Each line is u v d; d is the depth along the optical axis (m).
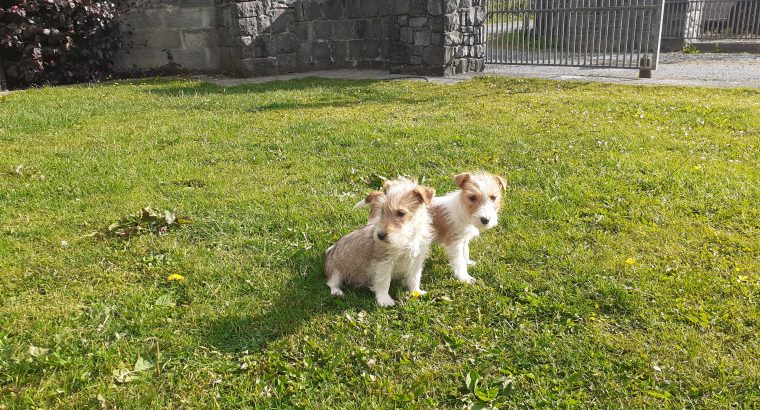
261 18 5.05
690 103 3.38
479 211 1.42
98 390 1.09
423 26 4.77
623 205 1.91
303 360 1.18
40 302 1.39
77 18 4.77
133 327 1.29
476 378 1.11
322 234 1.74
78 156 2.53
